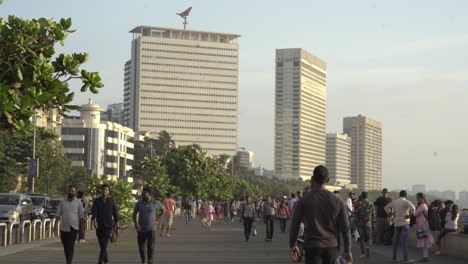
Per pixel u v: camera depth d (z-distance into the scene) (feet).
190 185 312.91
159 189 155.02
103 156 504.84
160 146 606.96
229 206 207.21
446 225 73.15
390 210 66.95
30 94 27.63
